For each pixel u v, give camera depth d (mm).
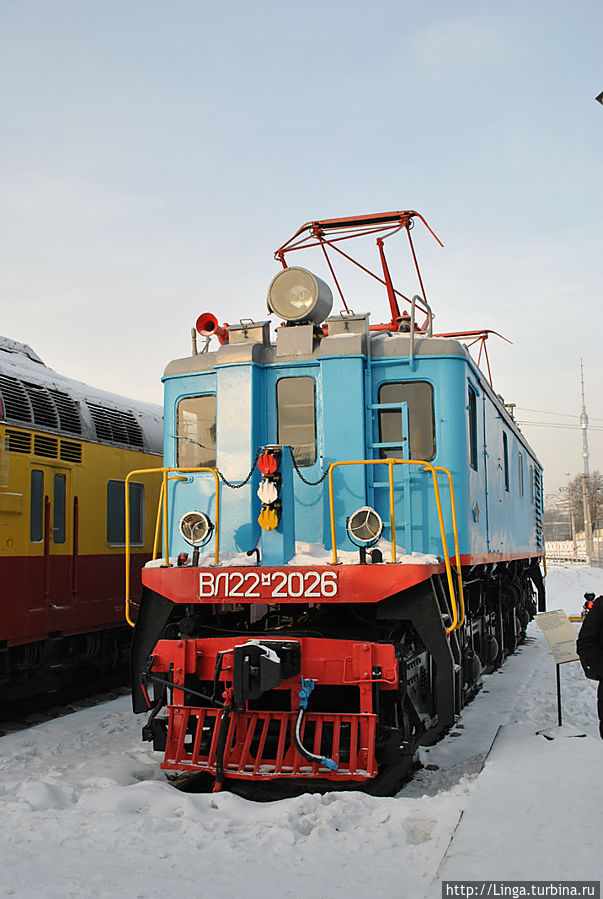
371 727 5938
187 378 7852
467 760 7129
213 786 5988
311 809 5262
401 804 5258
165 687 6676
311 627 6969
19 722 9008
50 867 4305
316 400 7348
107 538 10859
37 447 9516
